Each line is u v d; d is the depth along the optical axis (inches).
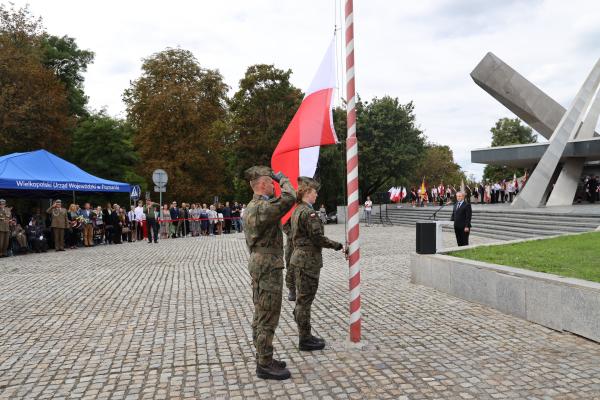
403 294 331.6
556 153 983.6
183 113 1549.0
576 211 793.6
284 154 257.8
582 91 1011.9
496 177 2559.1
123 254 644.1
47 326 267.4
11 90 1103.0
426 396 163.3
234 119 1647.4
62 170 793.6
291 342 227.1
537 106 1165.1
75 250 718.5
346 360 200.8
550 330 236.1
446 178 2837.1
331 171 1567.4
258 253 182.4
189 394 170.2
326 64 243.6
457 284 315.3
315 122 241.8
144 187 1505.9
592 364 188.7
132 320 276.8
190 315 286.0
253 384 177.8
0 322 278.4
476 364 192.5
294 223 215.8
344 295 333.7
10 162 724.7
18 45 1262.3
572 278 241.3
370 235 885.2
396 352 209.9
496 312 274.2
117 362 205.8
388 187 2111.2
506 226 802.2
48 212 751.1
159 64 1569.9
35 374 193.5
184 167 1567.4
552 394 162.6
